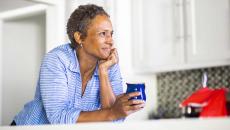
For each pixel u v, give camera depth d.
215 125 0.87
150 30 3.36
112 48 1.80
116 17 3.39
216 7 2.94
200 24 3.04
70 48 1.73
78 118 1.41
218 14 2.93
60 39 3.35
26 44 4.32
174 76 3.55
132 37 3.47
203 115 1.01
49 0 3.32
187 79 3.46
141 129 0.99
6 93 4.20
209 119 0.89
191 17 3.10
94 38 1.74
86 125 1.10
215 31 2.94
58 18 3.36
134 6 3.47
